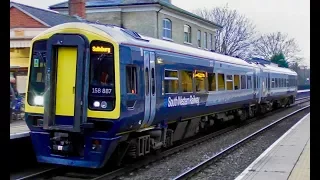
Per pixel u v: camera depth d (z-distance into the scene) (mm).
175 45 12195
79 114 8234
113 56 8445
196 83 13352
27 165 9945
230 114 19281
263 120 24156
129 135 9562
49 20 18703
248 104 21500
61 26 8594
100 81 8469
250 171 8711
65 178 8836
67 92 8430
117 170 9289
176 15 31484
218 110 16391
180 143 14391
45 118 8453
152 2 28766
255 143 14789
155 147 10758
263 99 25234
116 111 8344
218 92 15609
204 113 14625
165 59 10945
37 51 8938
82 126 8242
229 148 12836
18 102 15852
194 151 12773
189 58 12758
